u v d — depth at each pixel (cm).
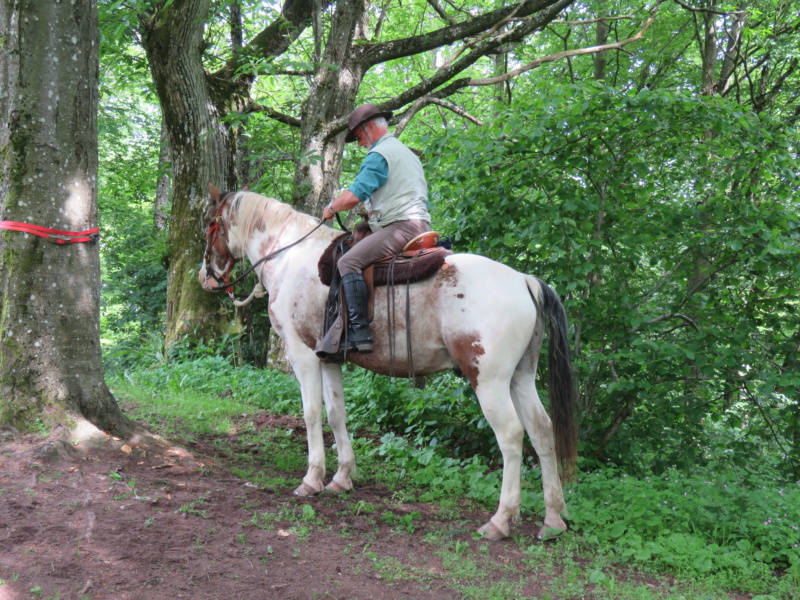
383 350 397
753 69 1068
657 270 620
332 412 448
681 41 1148
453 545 362
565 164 531
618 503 414
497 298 369
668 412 541
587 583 326
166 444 457
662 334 587
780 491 436
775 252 473
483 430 596
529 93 560
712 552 356
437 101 999
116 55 1021
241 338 1057
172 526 334
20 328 422
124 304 1455
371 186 383
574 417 381
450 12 1362
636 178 564
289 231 458
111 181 1389
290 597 281
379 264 392
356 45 994
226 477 435
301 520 372
